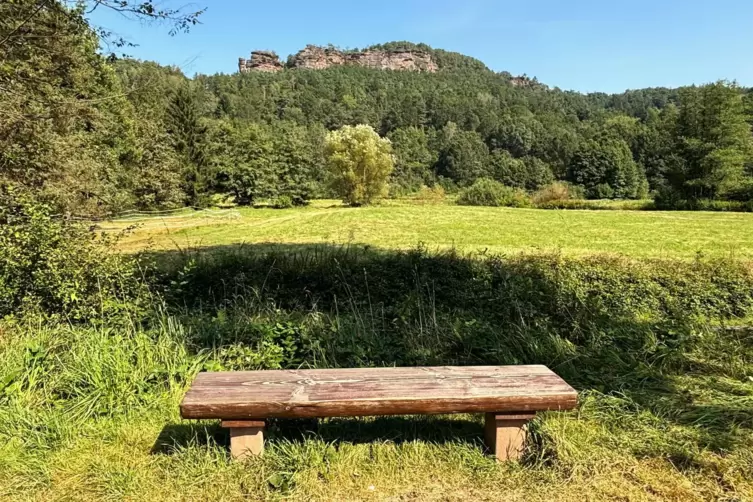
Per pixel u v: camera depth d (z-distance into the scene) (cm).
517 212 3209
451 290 604
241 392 254
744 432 288
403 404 246
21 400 304
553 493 238
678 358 408
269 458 261
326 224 2367
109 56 657
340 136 4094
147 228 2036
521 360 414
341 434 288
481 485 246
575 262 688
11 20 600
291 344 414
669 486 243
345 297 621
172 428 294
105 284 464
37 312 430
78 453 270
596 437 285
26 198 466
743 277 637
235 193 4284
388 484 247
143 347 362
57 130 930
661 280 627
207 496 237
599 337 455
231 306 579
